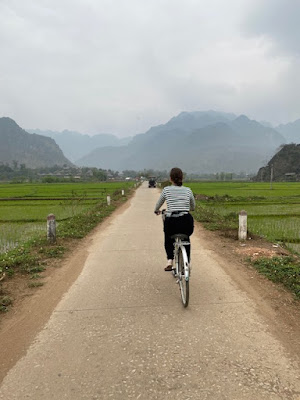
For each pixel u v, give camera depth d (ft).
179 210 15.25
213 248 25.93
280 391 8.56
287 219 51.42
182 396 8.40
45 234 33.40
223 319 12.80
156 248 26.43
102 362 9.99
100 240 30.50
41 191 160.86
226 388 8.69
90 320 12.99
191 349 10.63
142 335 11.63
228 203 84.99
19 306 14.64
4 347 11.05
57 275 19.33
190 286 16.80
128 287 16.87
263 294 15.42
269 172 458.09
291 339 11.23
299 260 21.24
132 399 8.32
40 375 9.41
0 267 20.18
